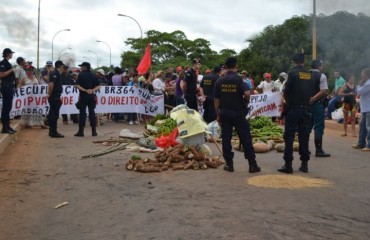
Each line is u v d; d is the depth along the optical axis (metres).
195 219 5.46
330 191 6.84
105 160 9.45
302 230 5.06
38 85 15.51
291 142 8.16
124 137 12.12
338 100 17.31
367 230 5.09
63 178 7.73
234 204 6.09
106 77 21.03
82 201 6.33
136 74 17.73
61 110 16.92
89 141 12.31
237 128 8.26
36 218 5.59
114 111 17.33
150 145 10.61
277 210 5.81
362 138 11.36
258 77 35.34
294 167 8.84
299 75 8.03
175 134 10.59
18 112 15.23
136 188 7.04
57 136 13.12
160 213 5.73
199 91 14.18
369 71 10.94
